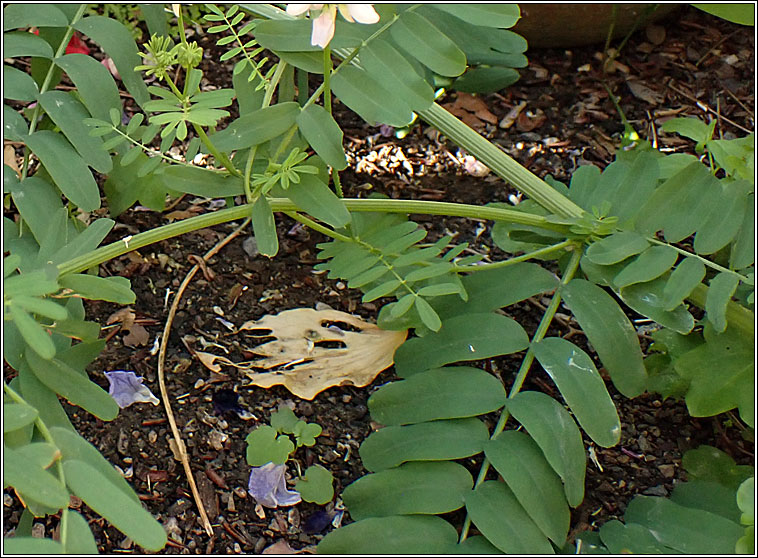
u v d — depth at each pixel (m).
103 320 1.65
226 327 1.65
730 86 2.21
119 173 1.70
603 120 2.14
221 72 2.17
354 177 1.98
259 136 1.30
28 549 0.90
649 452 1.46
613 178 1.59
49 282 1.02
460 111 2.17
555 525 1.18
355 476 1.44
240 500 1.40
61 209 1.30
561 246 1.47
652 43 2.34
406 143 2.09
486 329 1.37
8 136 1.39
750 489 1.12
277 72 1.43
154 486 1.41
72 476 0.96
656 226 1.40
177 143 1.99
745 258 1.32
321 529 1.37
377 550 1.14
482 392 1.30
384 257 1.42
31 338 0.95
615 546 1.17
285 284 1.74
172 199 1.91
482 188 1.98
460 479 1.22
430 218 1.91
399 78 1.29
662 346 1.55
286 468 1.44
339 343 1.59
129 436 1.47
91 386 1.19
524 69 2.29
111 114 1.37
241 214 1.34
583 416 1.26
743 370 1.33
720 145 1.61
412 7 1.40
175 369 1.58
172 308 1.66
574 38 2.29
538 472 1.21
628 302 1.38
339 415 1.52
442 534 1.16
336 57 1.66
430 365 1.36
